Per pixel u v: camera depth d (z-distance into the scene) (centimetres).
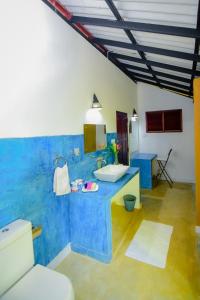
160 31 176
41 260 184
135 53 286
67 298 115
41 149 182
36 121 176
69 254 220
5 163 147
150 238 246
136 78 470
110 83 334
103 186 235
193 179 478
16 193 157
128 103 434
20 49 160
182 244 232
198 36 162
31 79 170
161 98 489
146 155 480
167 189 436
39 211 181
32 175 172
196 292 163
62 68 210
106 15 197
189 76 311
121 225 275
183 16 158
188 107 466
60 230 209
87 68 259
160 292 165
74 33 230
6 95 148
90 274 189
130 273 188
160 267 195
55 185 193
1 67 144
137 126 510
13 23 153
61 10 204
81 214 215
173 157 493
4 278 125
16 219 156
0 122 144
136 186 326
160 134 500
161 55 250
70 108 224
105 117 317
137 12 173
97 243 209
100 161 295
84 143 252
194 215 306
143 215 310
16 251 134
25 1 164
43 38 183
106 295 164
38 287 124
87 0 181
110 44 261
